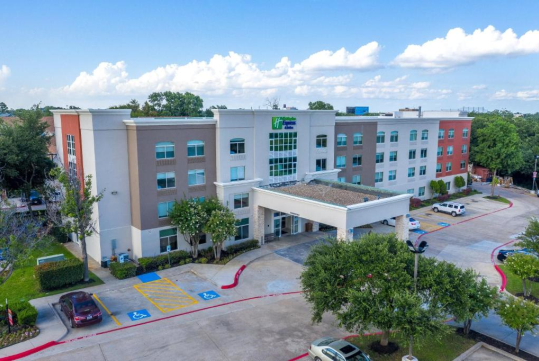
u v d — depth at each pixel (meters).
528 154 74.38
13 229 25.25
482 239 39.38
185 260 32.38
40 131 40.94
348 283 18.77
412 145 53.34
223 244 35.19
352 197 33.19
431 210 51.31
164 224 33.12
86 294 23.66
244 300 26.08
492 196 59.53
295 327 22.42
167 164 32.75
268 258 33.75
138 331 21.88
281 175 38.81
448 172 60.22
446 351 19.81
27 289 27.20
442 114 71.38
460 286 18.34
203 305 25.25
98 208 31.42
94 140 30.66
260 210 36.72
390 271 17.83
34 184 40.47
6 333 21.09
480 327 22.62
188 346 20.33
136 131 30.86
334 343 18.38
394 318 16.48
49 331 21.62
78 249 35.75
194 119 33.66
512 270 25.25
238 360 19.11
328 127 42.03
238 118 35.34
